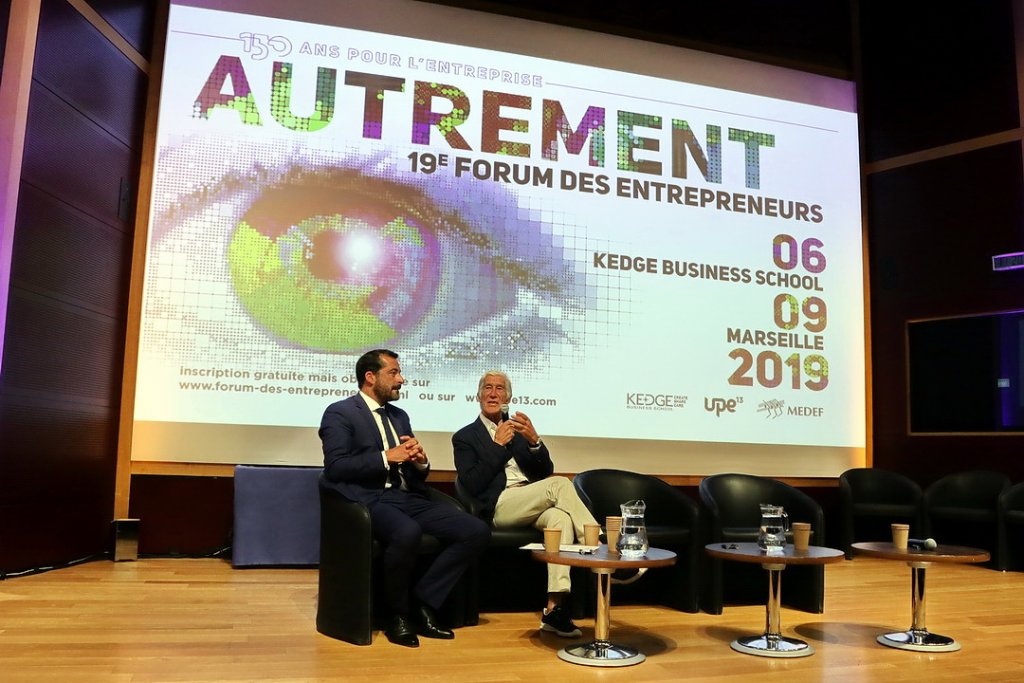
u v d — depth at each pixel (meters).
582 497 3.61
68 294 4.13
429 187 4.92
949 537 5.38
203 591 3.63
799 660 2.71
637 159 5.33
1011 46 5.59
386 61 4.98
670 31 5.55
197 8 4.76
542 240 5.06
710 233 5.41
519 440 3.54
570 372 5.00
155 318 4.51
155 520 4.54
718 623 3.29
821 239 5.71
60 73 4.05
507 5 5.22
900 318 5.85
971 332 5.59
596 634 2.72
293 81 4.82
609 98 5.35
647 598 3.75
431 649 2.74
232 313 4.58
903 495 5.34
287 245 4.68
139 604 3.29
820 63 5.92
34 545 3.95
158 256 4.54
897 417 5.78
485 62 5.14
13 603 3.23
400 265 4.82
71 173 4.14
